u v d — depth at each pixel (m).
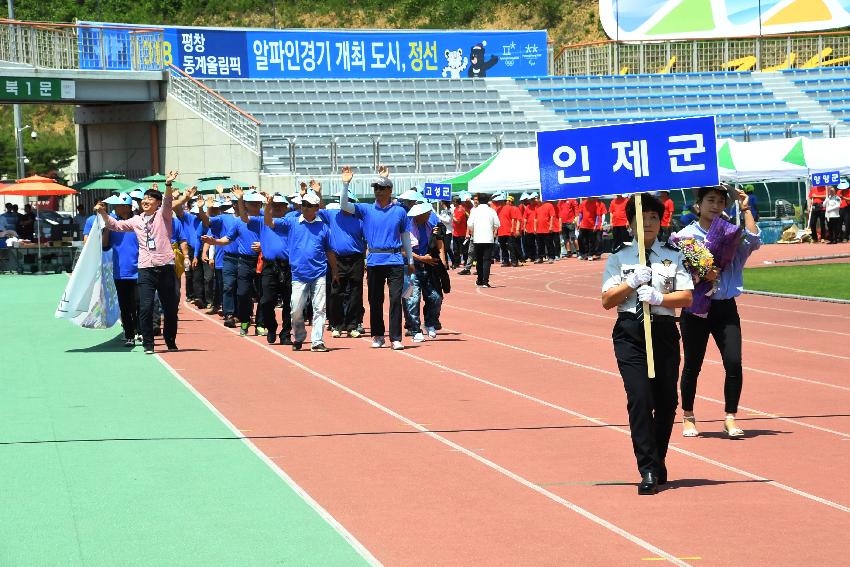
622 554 6.83
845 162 41.03
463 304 24.19
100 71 42.44
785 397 12.56
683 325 10.41
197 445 10.07
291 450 9.87
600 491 8.42
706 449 9.90
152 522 7.57
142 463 9.36
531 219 37.34
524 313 22.14
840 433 10.56
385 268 16.77
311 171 45.66
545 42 56.19
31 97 41.00
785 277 28.88
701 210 10.36
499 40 55.50
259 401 12.38
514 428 10.83
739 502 8.09
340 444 10.12
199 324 20.80
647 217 8.41
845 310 21.72
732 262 10.35
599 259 39.41
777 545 7.02
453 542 7.10
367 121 50.50
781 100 56.03
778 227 44.16
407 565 6.62
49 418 11.39
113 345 17.53
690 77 57.12
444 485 8.60
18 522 7.57
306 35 52.16
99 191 43.31
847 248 39.25
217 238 20.61
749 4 62.03
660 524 7.52
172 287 16.50
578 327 19.62
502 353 16.30
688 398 10.46
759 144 41.31
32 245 35.88
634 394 8.37
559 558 6.75
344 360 15.66
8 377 14.21
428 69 54.47
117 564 6.65
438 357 15.92
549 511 7.85
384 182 16.62
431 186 35.81
